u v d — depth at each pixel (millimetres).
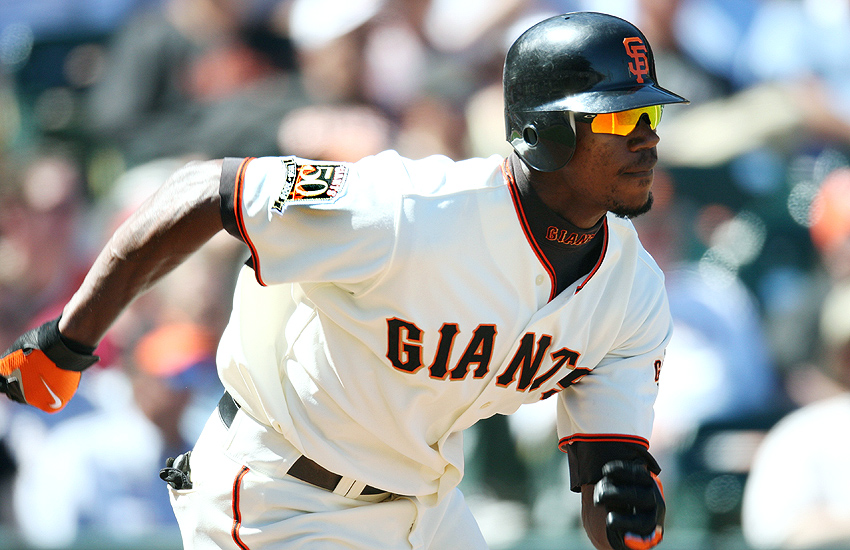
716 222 22500
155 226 7977
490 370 8266
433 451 8656
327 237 7711
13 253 22109
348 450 8570
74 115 25156
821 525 17125
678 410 19062
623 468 8383
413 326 7922
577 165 7656
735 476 18547
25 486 18391
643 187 7719
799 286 21562
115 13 25984
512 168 7953
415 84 23703
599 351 8664
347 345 8234
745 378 19609
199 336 19078
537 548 17219
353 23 23484
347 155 21609
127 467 18250
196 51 24453
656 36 24453
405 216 7672
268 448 8617
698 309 20172
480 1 24375
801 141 23812
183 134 23172
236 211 7781
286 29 24578
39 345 8656
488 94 23672
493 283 7910
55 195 22719
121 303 8406
